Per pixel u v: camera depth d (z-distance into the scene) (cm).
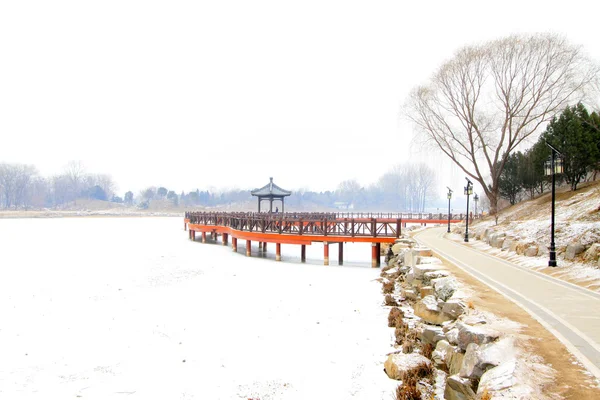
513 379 553
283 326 1412
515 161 3838
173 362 1148
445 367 813
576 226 1744
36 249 3431
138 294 1917
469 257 1844
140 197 16800
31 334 1373
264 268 2664
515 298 1019
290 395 922
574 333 739
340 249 2888
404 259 1981
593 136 2755
